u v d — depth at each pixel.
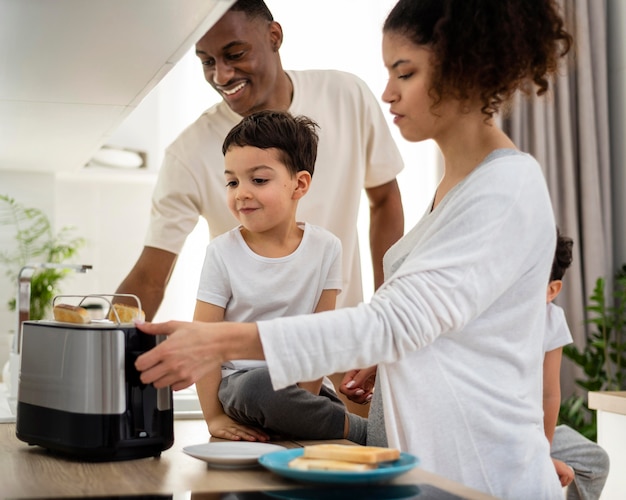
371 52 3.47
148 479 0.94
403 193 3.51
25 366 1.15
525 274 1.07
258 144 1.38
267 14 1.92
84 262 3.32
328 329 1.00
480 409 1.04
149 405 1.08
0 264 2.79
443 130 1.14
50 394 1.09
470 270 1.01
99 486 0.90
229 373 1.36
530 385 1.09
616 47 3.67
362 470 0.87
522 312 1.07
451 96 1.07
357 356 1.00
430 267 1.01
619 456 2.10
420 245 1.07
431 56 1.07
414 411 1.04
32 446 1.19
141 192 3.39
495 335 1.06
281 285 1.40
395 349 1.01
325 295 1.46
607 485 2.13
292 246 1.44
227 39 1.82
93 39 1.41
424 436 1.04
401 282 1.02
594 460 1.82
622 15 3.63
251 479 0.94
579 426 3.18
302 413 1.24
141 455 1.08
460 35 1.04
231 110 2.00
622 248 3.62
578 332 3.50
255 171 1.38
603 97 3.59
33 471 0.99
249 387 1.24
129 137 3.12
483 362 1.06
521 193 1.04
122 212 3.37
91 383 1.05
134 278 2.09
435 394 1.04
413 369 1.04
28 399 1.13
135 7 1.25
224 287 1.40
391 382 1.05
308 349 1.00
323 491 0.87
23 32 1.37
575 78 3.60
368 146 2.17
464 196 1.05
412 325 1.00
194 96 3.35
